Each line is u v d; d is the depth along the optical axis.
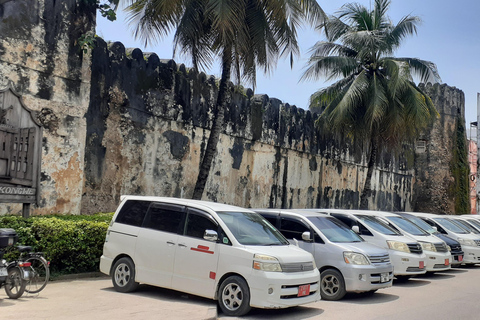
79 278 9.88
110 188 13.89
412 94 19.69
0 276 7.25
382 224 12.85
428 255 13.23
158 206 8.77
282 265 7.62
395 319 8.01
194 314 7.07
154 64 15.38
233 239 7.79
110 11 13.09
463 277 14.25
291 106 22.12
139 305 7.54
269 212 10.88
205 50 13.68
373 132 20.81
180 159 16.33
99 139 13.49
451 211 35.03
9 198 9.43
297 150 22.33
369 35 19.25
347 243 9.98
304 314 8.09
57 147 11.95
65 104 12.15
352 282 9.38
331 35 21.12
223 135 18.05
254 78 14.05
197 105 16.97
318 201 23.86
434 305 9.46
